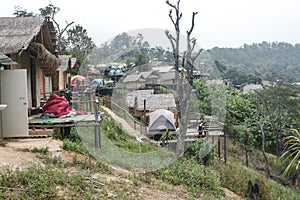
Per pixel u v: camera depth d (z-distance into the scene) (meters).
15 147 8.17
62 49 31.38
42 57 11.26
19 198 4.73
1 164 6.33
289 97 17.45
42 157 7.38
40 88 13.59
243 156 14.68
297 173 14.11
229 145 14.83
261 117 16.34
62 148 8.48
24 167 6.28
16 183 5.23
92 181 6.07
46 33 11.84
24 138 9.38
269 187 11.05
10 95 9.30
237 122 16.28
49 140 9.17
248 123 16.25
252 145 15.57
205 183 8.30
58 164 7.01
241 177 10.52
